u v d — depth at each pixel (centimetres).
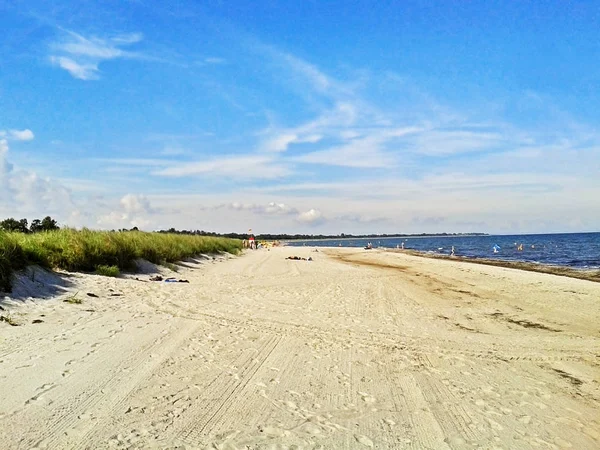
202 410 505
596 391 627
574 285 1759
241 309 1089
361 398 566
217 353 720
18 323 782
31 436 422
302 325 950
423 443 455
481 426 500
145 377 593
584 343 884
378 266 2794
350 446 442
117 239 1647
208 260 2597
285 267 2489
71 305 950
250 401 538
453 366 716
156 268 1739
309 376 638
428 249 6494
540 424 512
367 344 825
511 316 1150
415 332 933
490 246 7569
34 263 1119
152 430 452
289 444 439
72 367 606
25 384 536
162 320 913
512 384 644
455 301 1381
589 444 467
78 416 471
